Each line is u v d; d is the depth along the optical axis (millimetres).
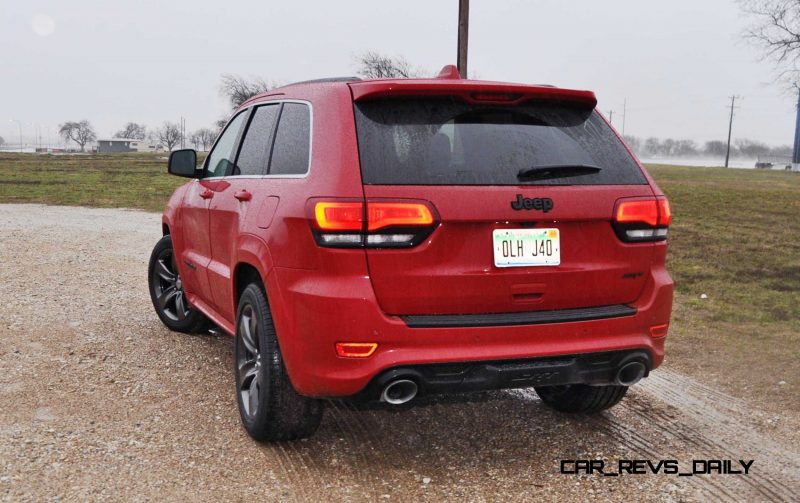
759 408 4785
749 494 3523
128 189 29969
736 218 20109
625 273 3547
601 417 4547
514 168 3355
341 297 3166
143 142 188750
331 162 3312
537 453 3947
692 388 5203
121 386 4805
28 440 3877
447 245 3229
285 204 3510
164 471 3574
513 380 3326
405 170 3246
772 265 11516
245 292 4004
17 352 5434
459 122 3412
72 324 6332
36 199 23469
